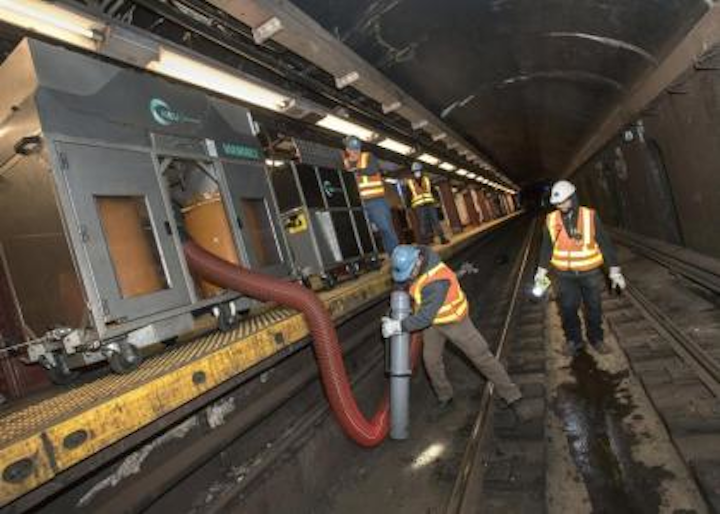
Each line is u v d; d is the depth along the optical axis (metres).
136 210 3.55
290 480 3.91
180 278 3.72
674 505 3.16
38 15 3.31
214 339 3.98
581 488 3.57
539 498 3.50
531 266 13.91
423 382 6.32
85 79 3.39
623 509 3.25
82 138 3.25
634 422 4.25
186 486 3.40
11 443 2.11
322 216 7.09
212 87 5.16
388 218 7.84
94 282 3.07
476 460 3.88
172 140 4.02
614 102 10.16
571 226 5.36
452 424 5.01
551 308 8.77
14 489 2.05
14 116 3.16
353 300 5.82
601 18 6.92
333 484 4.40
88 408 2.46
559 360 6.13
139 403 2.68
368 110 8.63
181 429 3.55
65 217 3.02
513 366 6.18
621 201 14.09
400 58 7.56
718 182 6.37
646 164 9.73
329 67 6.19
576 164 21.19
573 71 9.72
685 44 5.71
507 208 42.16
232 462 3.84
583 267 5.41
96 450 2.42
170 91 4.17
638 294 7.80
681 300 7.24
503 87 11.17
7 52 3.77
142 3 4.10
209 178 4.58
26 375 3.92
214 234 4.58
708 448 3.48
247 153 4.96
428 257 4.42
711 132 6.04
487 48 8.39
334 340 4.18
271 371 4.72
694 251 8.23
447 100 10.53
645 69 7.51
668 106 7.30
